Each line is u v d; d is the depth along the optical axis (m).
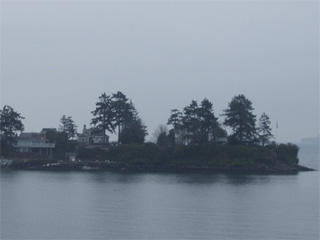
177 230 74.31
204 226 76.75
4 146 169.75
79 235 71.50
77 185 119.62
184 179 134.50
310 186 121.88
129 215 83.88
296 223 79.19
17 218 81.31
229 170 158.25
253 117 171.00
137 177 138.38
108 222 78.88
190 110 167.88
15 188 113.38
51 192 107.62
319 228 76.19
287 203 96.12
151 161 161.00
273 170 157.88
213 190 112.88
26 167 158.12
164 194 105.94
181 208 90.06
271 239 70.31
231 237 71.06
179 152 162.62
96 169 158.00
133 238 70.12
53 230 74.00
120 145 169.50
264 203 95.94
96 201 96.50
